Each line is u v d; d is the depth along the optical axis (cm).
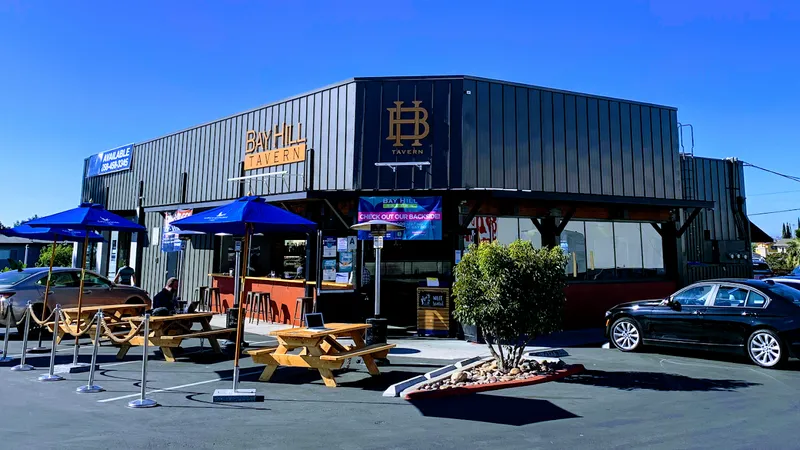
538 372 890
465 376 830
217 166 1888
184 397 729
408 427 600
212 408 673
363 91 1459
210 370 924
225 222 819
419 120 1420
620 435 573
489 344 919
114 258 2431
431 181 1393
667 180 1723
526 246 892
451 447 530
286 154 1631
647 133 1706
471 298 888
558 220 1552
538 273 865
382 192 1384
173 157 2114
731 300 1046
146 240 2220
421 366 973
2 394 727
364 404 705
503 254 876
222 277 1784
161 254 2127
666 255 1736
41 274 1355
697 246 2084
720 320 1034
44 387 773
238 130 1827
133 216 2366
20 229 1232
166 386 795
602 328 1541
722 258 2114
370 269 1530
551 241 1527
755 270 2970
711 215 2150
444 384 802
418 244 1504
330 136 1512
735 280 1068
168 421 609
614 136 1642
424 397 743
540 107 1530
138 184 2294
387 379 866
